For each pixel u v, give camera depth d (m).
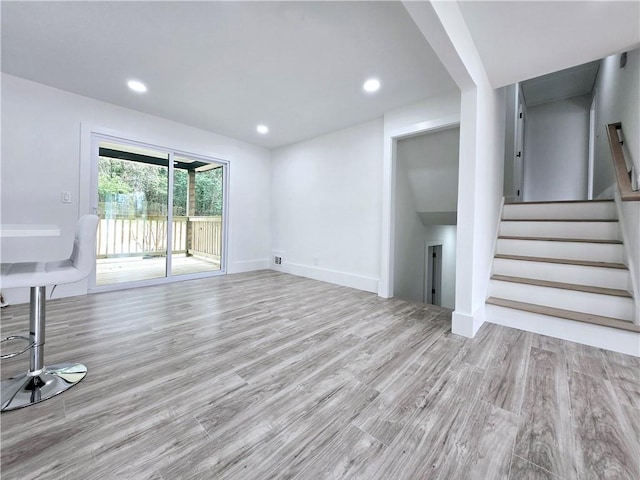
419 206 4.02
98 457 0.99
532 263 2.52
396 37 1.95
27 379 1.40
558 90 4.66
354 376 1.55
